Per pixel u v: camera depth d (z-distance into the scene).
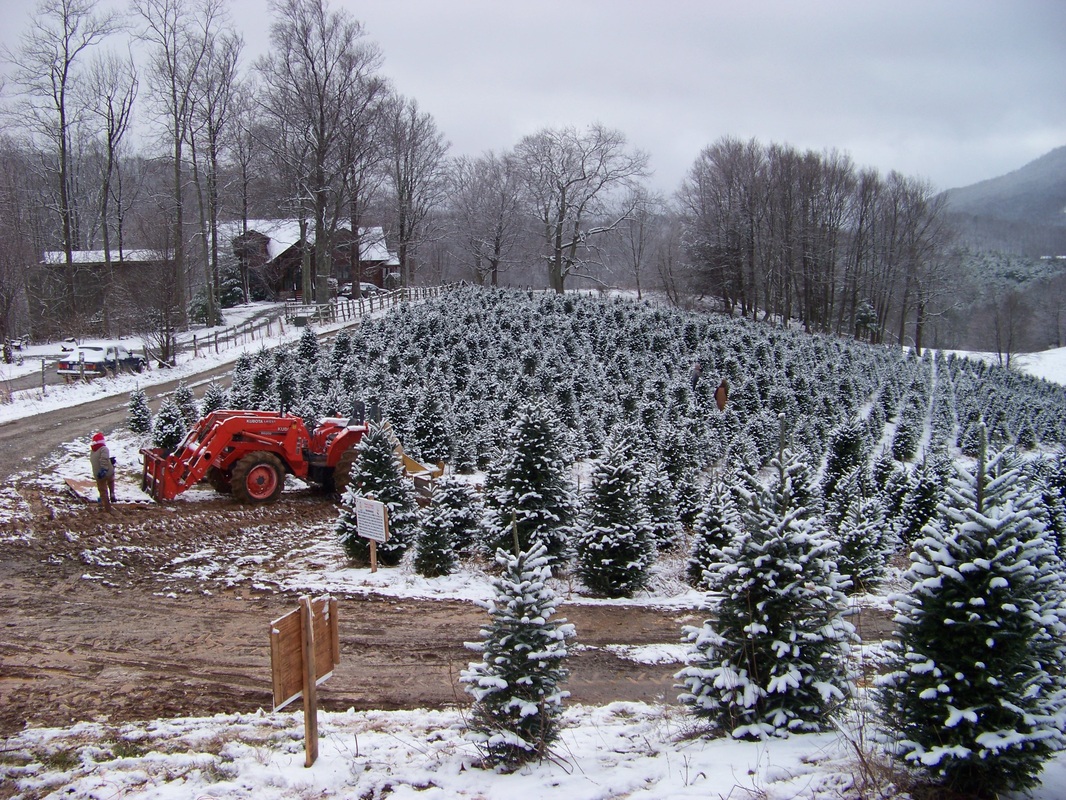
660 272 82.56
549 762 6.98
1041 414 43.53
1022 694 5.74
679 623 12.35
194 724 8.12
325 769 6.88
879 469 24.62
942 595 5.93
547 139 69.19
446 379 29.27
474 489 19.72
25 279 48.84
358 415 19.12
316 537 15.59
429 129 68.56
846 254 82.62
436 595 12.64
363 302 53.56
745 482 15.47
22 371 35.81
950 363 59.34
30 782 6.71
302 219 52.75
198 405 26.55
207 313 51.53
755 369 38.28
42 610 11.37
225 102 52.00
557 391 27.61
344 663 10.11
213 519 16.30
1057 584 5.92
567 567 14.88
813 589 6.83
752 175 74.44
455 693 9.27
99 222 74.50
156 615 11.34
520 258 91.06
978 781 5.84
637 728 8.21
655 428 25.41
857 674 9.12
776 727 6.92
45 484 18.06
